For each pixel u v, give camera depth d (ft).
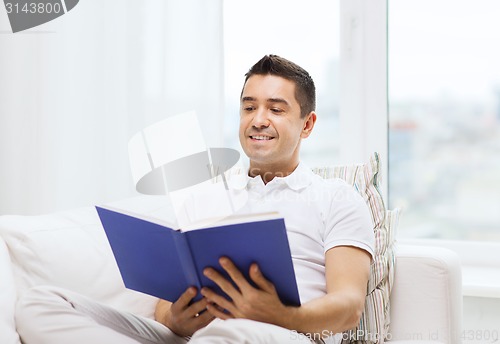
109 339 3.67
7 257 4.38
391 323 5.02
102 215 3.97
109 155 7.39
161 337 4.20
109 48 7.34
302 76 4.93
